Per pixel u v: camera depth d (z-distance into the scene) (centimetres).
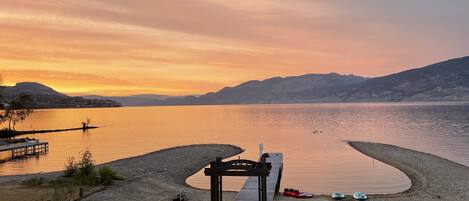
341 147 8569
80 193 3672
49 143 10050
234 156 7244
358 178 5069
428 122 16138
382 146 8406
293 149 8331
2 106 12875
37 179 4447
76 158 7250
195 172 5644
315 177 5156
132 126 17400
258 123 18350
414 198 3891
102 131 14450
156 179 4819
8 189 3891
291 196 3978
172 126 17238
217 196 2934
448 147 8288
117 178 4541
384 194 4119
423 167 5666
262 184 2903
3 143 8400
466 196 3972
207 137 11481
